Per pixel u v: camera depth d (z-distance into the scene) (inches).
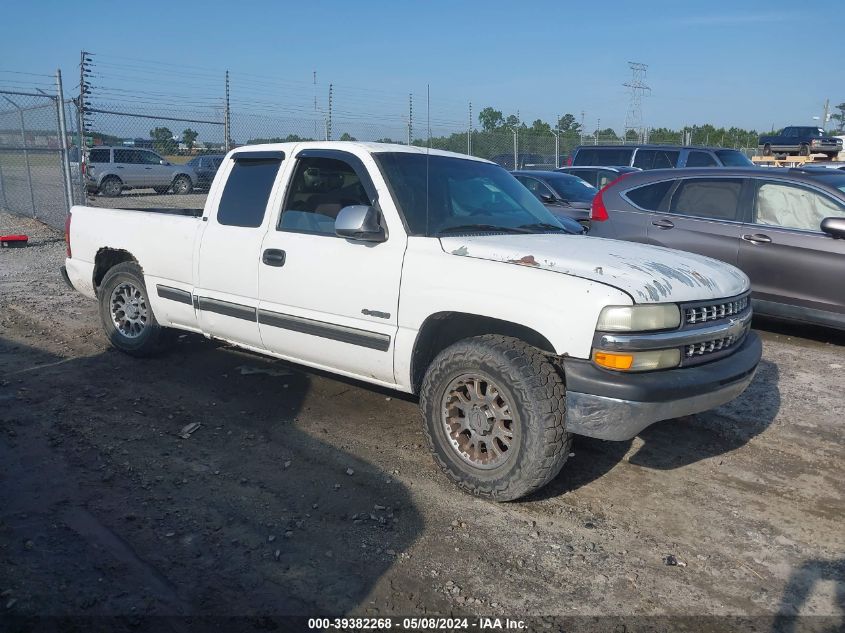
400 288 166.1
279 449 180.1
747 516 153.9
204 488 159.5
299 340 189.5
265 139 618.5
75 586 123.6
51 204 694.5
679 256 172.1
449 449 159.6
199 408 205.3
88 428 189.3
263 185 201.9
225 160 215.2
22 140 634.8
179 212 266.8
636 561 136.2
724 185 304.3
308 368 240.8
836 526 150.6
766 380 242.2
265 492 158.2
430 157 195.0
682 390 143.8
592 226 338.3
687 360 149.5
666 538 144.6
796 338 299.9
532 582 128.8
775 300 287.1
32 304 331.0
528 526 147.0
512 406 147.3
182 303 220.5
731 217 299.1
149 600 120.6
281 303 191.8
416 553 136.4
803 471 175.6
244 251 199.6
